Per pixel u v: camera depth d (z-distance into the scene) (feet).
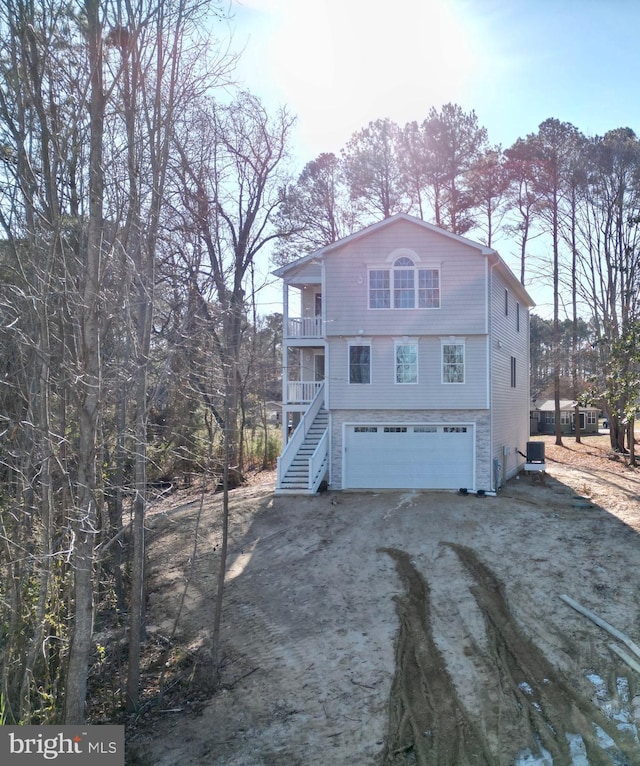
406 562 45.03
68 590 30.09
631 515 53.98
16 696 27.89
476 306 63.98
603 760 23.12
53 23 25.58
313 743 25.89
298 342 73.20
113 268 28.55
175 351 34.32
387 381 65.67
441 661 31.48
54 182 25.09
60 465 24.88
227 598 42.14
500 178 110.73
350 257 65.57
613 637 32.50
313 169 113.91
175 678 33.04
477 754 24.09
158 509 62.18
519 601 37.45
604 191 101.96
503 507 57.11
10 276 28.76
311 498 62.59
